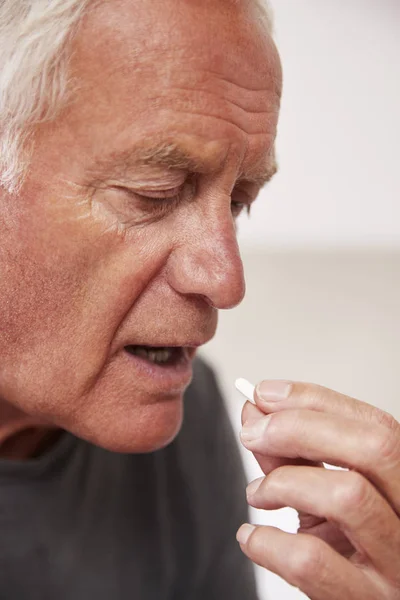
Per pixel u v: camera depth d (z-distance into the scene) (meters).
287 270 1.58
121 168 0.38
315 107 1.82
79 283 0.39
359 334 1.27
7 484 0.46
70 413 0.42
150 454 0.54
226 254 0.40
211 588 0.55
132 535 0.52
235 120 0.39
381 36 1.78
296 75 1.78
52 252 0.39
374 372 1.14
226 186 0.40
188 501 0.55
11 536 0.47
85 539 0.50
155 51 0.37
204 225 0.40
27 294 0.40
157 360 0.44
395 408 1.05
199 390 0.57
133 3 0.37
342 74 1.80
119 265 0.39
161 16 0.38
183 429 0.56
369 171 1.85
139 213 0.39
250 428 0.38
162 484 0.54
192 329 0.41
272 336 1.25
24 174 0.39
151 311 0.41
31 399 0.41
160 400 0.43
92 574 0.50
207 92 0.38
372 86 1.82
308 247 1.75
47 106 0.38
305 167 1.85
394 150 1.84
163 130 0.38
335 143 1.85
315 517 0.40
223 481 0.57
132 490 0.52
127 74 0.37
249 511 0.58
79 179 0.38
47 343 0.40
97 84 0.37
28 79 0.38
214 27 0.38
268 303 1.40
